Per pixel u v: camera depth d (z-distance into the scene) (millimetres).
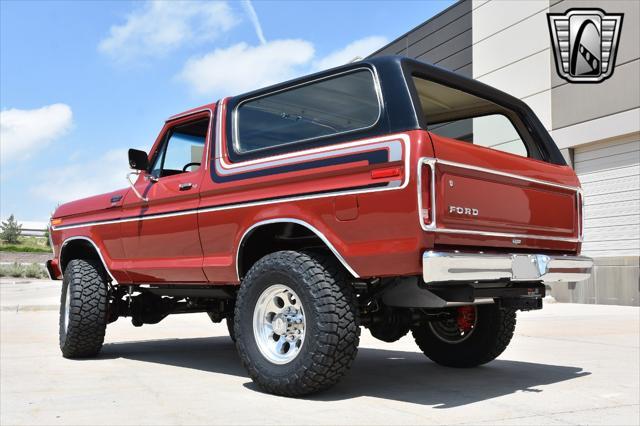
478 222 3562
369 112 3670
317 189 3695
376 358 5461
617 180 12938
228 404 3516
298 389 3607
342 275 3635
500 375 4535
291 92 4191
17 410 3408
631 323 8562
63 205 6219
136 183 5297
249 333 3859
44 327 8188
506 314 4664
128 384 4199
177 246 4711
